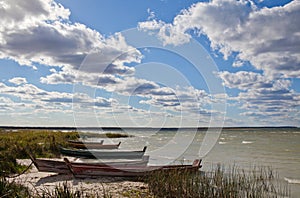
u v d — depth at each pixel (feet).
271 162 59.52
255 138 155.43
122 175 35.37
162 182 28.94
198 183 28.45
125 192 28.40
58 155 57.06
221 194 25.43
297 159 64.90
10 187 21.70
